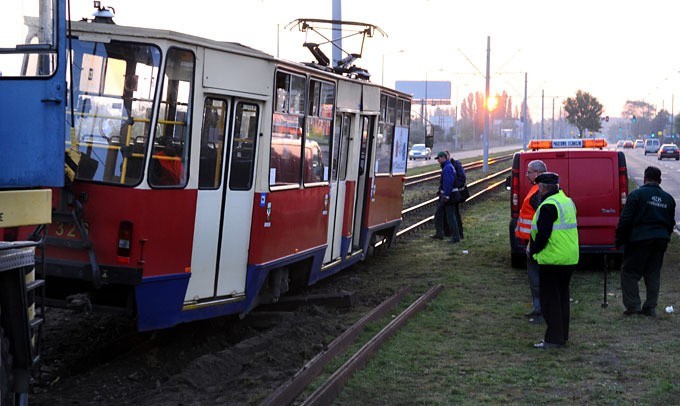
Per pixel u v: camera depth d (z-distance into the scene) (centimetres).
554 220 931
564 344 949
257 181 1026
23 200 584
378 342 932
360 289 1372
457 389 775
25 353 608
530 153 1517
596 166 1477
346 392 761
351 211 1434
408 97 1797
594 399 750
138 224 852
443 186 1967
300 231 1173
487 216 2616
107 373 880
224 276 988
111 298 912
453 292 1313
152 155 860
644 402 740
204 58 915
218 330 1062
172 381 804
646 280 1114
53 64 585
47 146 586
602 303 1196
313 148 1213
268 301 1127
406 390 775
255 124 1020
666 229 1102
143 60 867
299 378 767
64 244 859
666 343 957
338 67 1435
